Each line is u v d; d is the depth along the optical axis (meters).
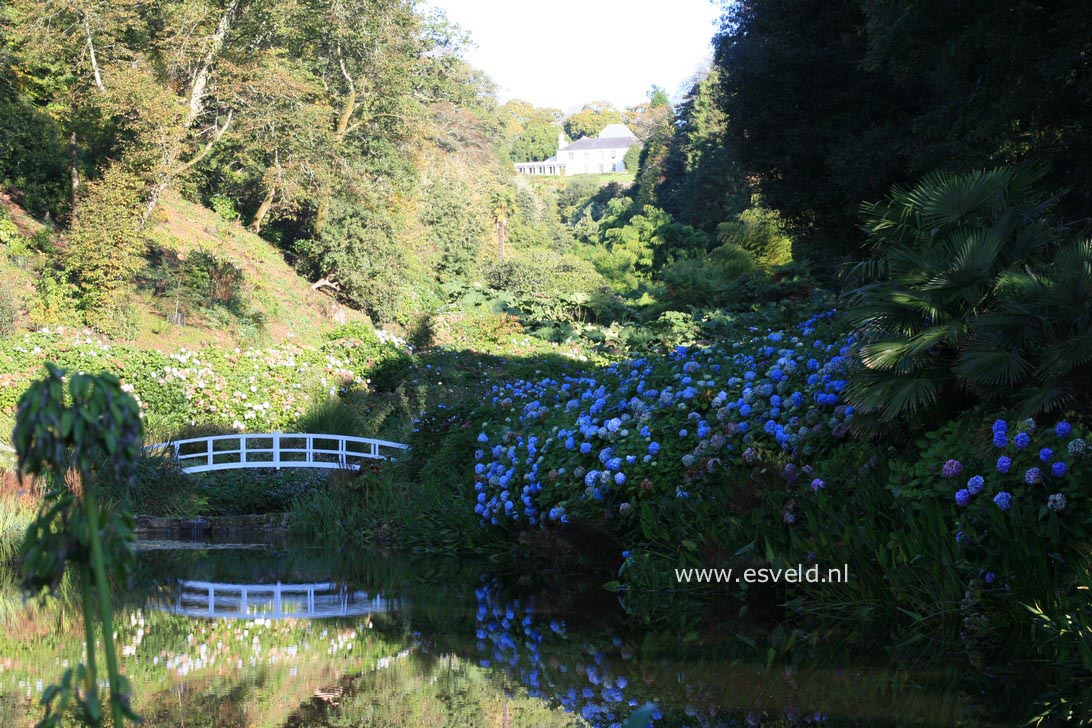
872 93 16.97
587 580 7.42
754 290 32.19
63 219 22.33
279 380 17.73
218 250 24.03
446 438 10.83
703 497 6.86
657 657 5.01
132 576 7.84
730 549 6.38
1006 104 10.02
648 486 7.11
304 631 5.71
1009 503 5.00
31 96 23.59
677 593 6.58
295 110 24.23
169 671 4.76
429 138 34.97
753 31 18.70
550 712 4.06
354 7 27.52
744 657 4.95
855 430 5.98
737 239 36.16
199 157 23.27
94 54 21.55
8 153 21.61
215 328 21.25
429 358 22.78
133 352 16.86
